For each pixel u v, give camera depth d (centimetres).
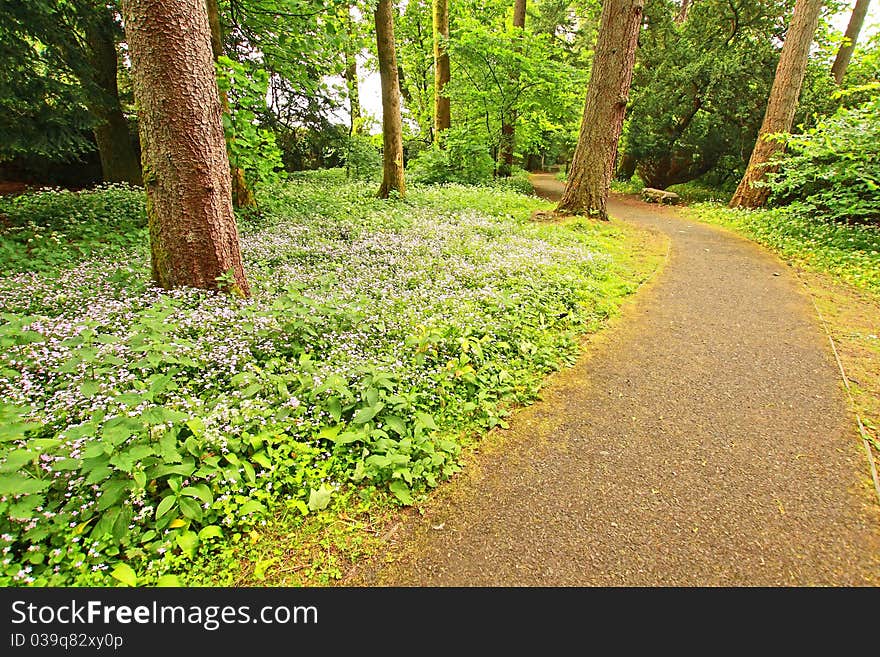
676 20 2334
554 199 1686
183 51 455
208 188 490
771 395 399
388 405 339
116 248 676
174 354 359
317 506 266
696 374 436
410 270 623
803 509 276
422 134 2473
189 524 245
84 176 1329
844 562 242
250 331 408
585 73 1769
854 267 748
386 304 497
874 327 537
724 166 1750
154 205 491
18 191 1153
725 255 865
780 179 1240
